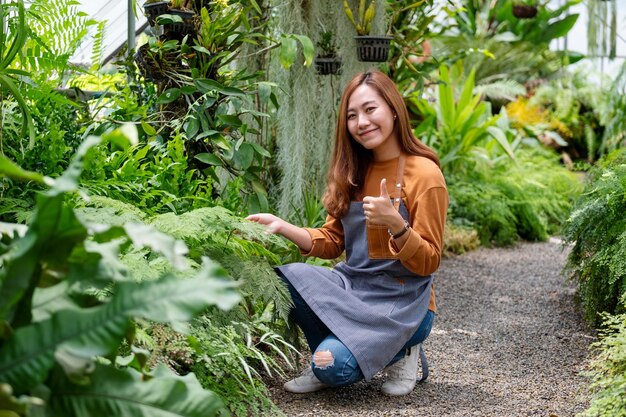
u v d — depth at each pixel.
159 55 3.06
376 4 3.74
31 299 1.18
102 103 3.38
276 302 2.39
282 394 2.49
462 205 6.20
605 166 3.58
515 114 9.83
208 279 1.17
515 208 6.44
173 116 3.15
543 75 10.67
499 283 4.54
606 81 10.55
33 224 1.14
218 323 2.27
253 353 2.42
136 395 1.21
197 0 3.21
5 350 1.10
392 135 2.56
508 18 10.29
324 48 3.71
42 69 3.02
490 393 2.55
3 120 2.62
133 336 1.42
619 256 2.91
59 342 1.12
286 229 2.59
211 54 3.09
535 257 5.54
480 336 3.34
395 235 2.33
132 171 2.71
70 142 2.83
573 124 10.03
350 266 2.63
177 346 2.12
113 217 2.14
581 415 2.25
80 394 1.19
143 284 1.16
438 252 2.44
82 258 1.22
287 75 3.67
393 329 2.42
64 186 1.10
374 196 2.57
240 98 3.23
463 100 6.63
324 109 3.83
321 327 2.57
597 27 9.98
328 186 2.64
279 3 3.69
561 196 6.89
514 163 7.11
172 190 2.80
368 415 2.31
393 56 4.59
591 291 3.25
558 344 3.20
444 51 9.13
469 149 6.74
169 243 1.18
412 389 2.56
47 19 3.04
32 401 1.05
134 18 4.05
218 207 2.43
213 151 3.16
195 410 1.23
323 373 2.38
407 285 2.50
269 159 3.92
